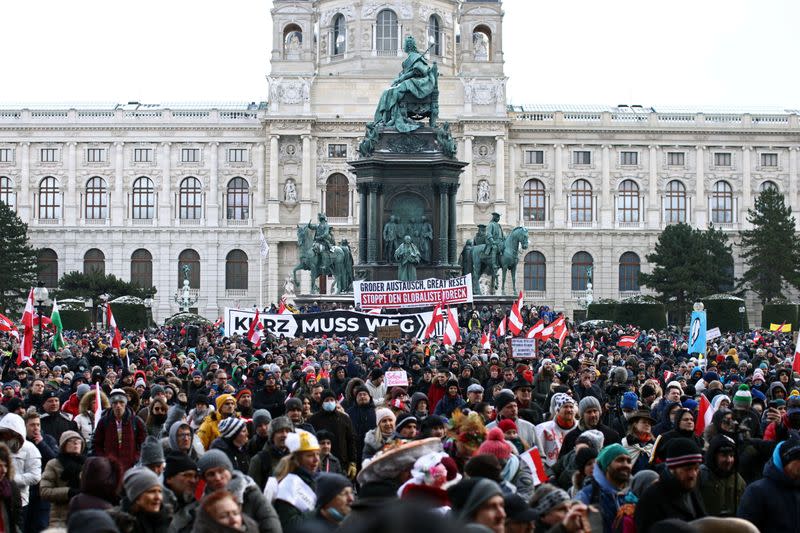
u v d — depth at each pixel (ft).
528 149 510.58
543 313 310.65
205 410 81.41
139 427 72.38
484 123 495.00
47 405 81.46
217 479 50.98
